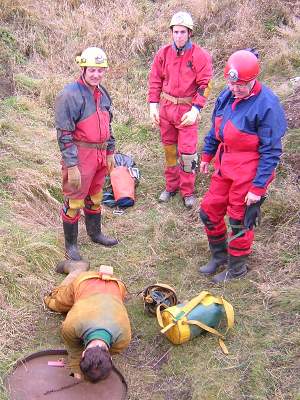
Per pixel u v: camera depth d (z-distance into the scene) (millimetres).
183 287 4504
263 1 9219
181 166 5438
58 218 5344
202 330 3955
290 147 5859
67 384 3568
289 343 3854
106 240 5016
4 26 8375
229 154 4117
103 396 3523
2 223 4852
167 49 5199
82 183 4473
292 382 3602
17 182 5387
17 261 4457
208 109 7320
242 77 3736
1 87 7262
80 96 4215
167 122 5383
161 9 9453
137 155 6504
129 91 7742
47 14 8859
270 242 4859
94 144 4398
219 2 9297
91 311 3316
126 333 3326
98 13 9234
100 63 4133
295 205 5066
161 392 3615
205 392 3568
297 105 6547
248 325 4043
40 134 6332
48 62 8062
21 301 4211
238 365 3732
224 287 4418
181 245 4969
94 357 3010
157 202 5715
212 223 4441
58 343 3932
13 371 3648
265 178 3963
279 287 4324
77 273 4188
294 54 7922
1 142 5875
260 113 3854
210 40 8750
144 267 4750
